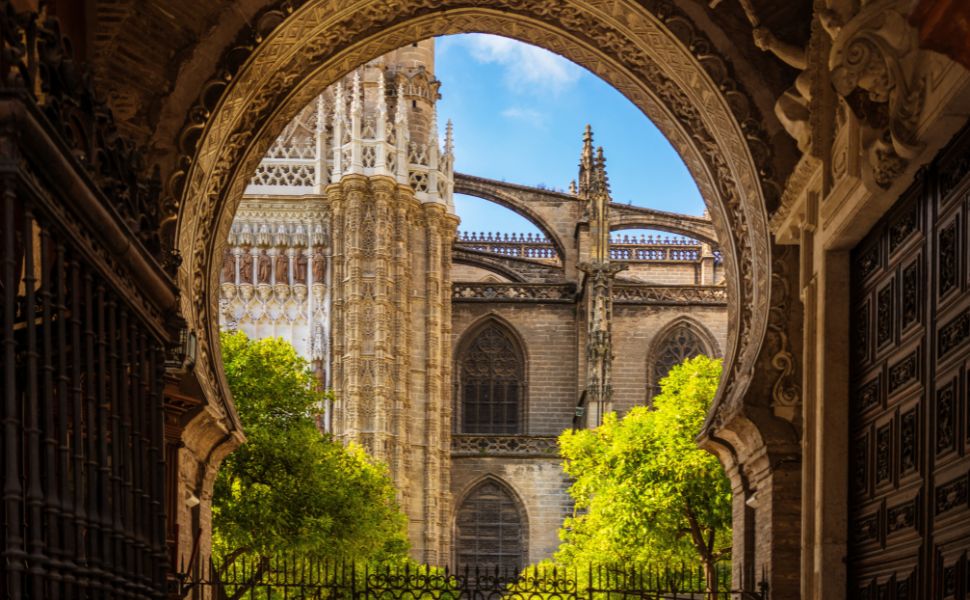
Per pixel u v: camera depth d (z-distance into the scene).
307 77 20.62
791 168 19.39
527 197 85.12
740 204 20.25
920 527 13.12
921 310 13.23
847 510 15.66
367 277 73.81
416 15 20.88
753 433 19.02
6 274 7.95
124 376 10.21
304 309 73.69
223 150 19.91
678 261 92.19
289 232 74.06
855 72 13.16
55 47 9.35
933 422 12.84
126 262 10.34
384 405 72.88
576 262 84.06
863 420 15.28
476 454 78.19
